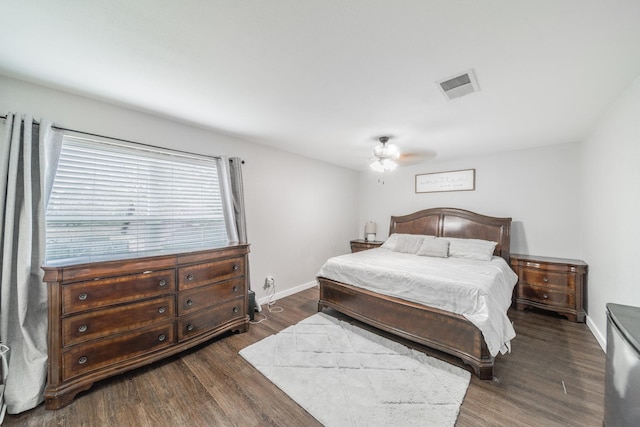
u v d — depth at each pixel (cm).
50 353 162
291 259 398
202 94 203
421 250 373
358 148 367
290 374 195
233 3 113
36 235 178
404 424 148
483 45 141
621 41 136
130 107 228
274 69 168
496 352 185
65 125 199
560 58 152
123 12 118
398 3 113
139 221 243
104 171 222
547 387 180
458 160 423
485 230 382
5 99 177
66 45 143
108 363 181
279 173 376
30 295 174
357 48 145
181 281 219
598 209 259
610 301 224
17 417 154
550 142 332
